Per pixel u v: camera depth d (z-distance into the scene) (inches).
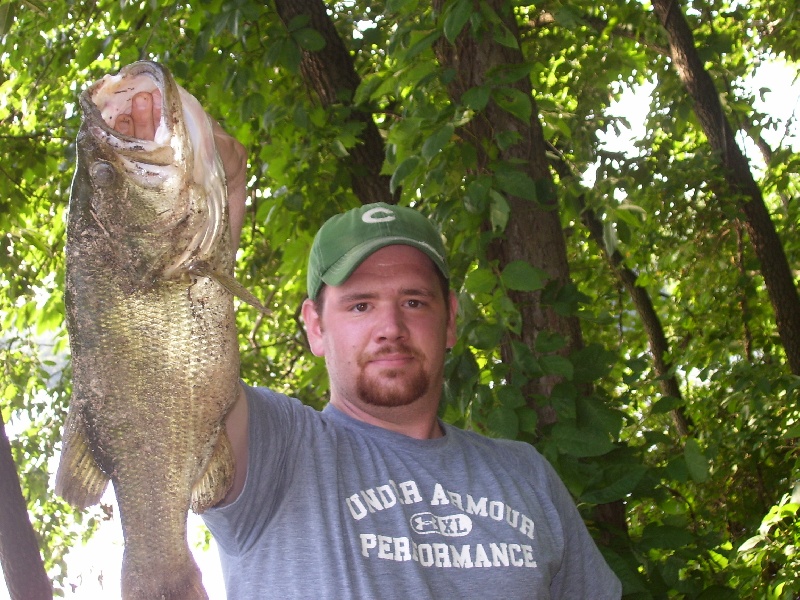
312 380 100.3
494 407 75.9
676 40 161.3
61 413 185.2
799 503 97.0
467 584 50.2
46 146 161.8
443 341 56.8
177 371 45.8
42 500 182.2
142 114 47.6
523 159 84.4
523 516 53.7
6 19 78.3
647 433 83.5
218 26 98.8
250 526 49.4
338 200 114.6
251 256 182.7
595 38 154.8
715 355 176.7
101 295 45.4
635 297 199.9
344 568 48.4
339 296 56.1
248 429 49.8
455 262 87.0
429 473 53.3
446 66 88.2
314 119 114.5
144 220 45.5
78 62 118.6
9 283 165.9
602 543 77.5
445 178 87.8
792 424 140.9
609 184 101.6
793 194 206.5
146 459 45.6
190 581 45.7
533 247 83.3
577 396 77.0
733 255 179.0
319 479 50.8
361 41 123.2
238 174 49.4
